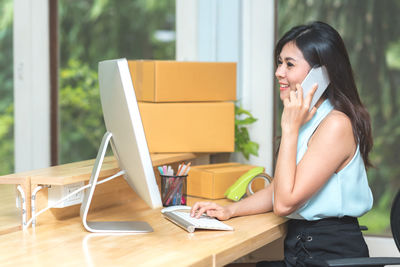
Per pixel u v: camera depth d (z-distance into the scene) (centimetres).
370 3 259
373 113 261
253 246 160
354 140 170
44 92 308
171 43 293
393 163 258
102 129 309
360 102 177
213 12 266
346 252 172
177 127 225
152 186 145
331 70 172
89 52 308
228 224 175
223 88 232
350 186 171
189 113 225
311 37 173
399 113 257
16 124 311
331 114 170
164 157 216
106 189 195
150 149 224
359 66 262
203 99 229
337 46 173
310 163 164
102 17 305
